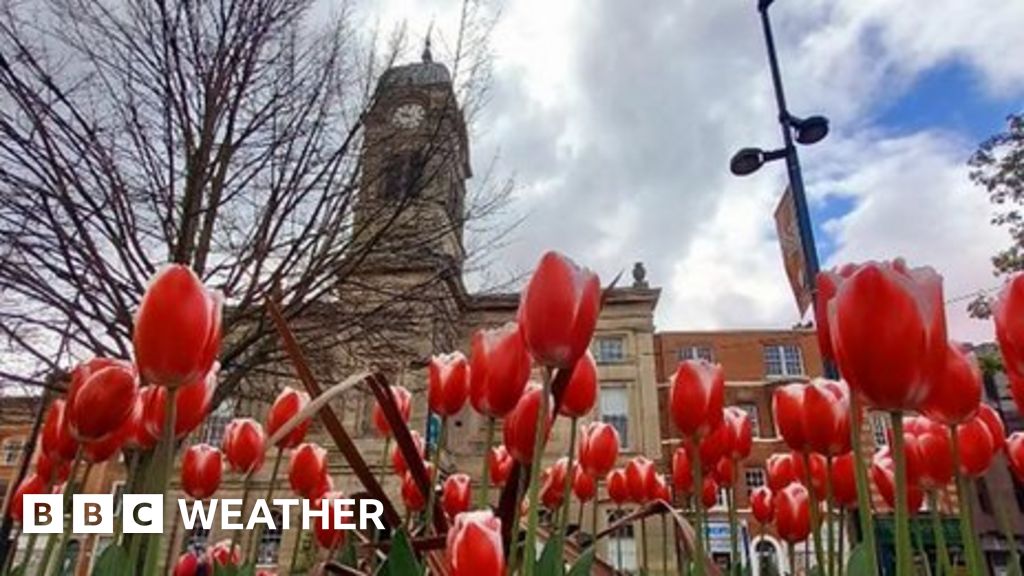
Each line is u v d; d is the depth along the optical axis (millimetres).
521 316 1431
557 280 1380
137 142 8438
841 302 1007
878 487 2299
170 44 8492
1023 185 16453
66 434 2047
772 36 8852
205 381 1979
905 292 972
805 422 1741
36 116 7484
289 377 9047
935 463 1892
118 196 8039
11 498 2975
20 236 7594
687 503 2895
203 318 1332
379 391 1946
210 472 2553
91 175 7945
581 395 1937
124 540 1957
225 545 3023
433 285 9445
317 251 8758
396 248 9250
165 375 1327
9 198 7496
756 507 3004
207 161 8539
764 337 31594
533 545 1362
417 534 2105
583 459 2670
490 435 1811
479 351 1772
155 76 8539
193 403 1951
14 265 7496
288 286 8945
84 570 2988
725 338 31766
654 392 27984
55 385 7551
